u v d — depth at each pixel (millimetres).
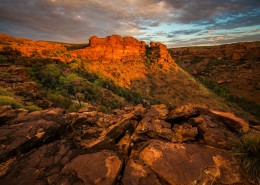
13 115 4609
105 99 28250
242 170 2926
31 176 2688
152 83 54812
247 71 78062
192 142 3855
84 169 2801
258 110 49656
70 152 3252
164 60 71125
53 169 2816
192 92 53375
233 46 105188
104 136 4062
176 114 4750
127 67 59812
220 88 65500
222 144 3570
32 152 3238
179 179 2682
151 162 2977
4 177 2695
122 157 3199
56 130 3998
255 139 3199
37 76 26656
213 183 2691
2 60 30547
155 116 5051
